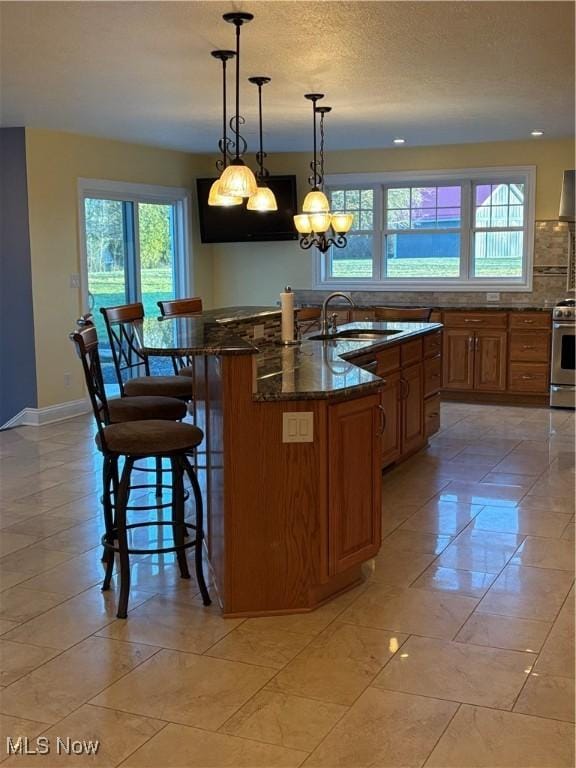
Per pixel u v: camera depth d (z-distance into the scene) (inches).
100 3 135.6
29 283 273.6
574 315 300.4
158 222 345.1
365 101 226.2
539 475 216.7
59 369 287.0
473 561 158.1
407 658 120.6
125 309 203.6
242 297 377.1
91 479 216.8
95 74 189.2
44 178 276.1
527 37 159.0
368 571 153.6
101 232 311.3
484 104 233.5
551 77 196.2
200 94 213.8
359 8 138.9
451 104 232.7
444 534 173.2
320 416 132.0
